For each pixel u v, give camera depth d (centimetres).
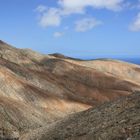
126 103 3019
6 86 6656
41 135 3653
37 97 6944
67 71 12625
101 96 10550
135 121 2419
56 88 8894
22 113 5525
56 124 3834
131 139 2147
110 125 2628
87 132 2791
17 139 4591
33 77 9038
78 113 3847
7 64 9206
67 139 2922
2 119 5069
